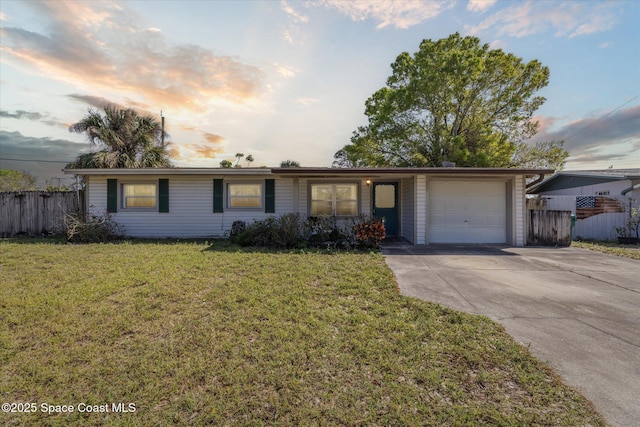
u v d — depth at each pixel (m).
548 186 16.72
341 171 8.75
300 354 2.66
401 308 3.81
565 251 8.07
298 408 2.02
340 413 1.97
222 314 3.54
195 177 10.58
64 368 2.47
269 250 7.80
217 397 2.12
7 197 10.62
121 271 5.36
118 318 3.39
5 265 5.90
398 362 2.55
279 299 4.03
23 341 2.89
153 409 2.02
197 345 2.83
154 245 8.50
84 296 4.06
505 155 15.73
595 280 5.14
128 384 2.25
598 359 2.62
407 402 2.07
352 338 2.96
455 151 14.91
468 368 2.48
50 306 3.72
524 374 2.39
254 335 3.03
